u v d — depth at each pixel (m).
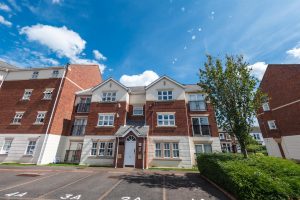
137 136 18.53
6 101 23.22
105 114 21.67
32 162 19.42
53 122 21.28
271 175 8.27
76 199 7.77
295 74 22.91
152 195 8.54
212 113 21.22
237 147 33.09
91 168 16.52
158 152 19.34
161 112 21.08
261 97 12.09
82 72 27.39
